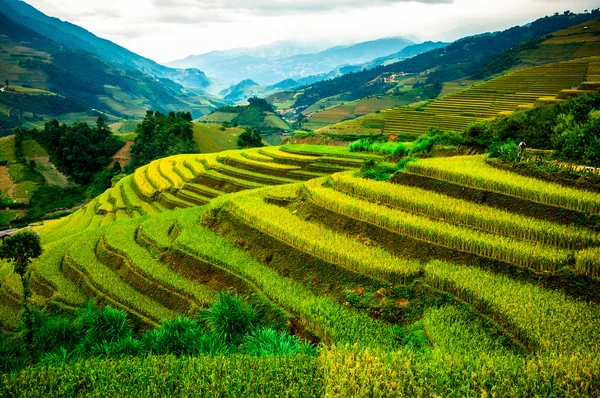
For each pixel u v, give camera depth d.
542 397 12.53
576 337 15.42
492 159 32.50
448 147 40.97
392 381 13.91
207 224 38.00
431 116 118.88
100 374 16.91
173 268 32.94
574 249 20.83
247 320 22.25
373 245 26.39
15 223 92.88
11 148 122.25
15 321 32.03
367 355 15.41
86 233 46.75
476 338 17.09
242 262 29.39
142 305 28.91
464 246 22.77
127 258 36.22
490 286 19.53
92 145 125.75
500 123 46.75
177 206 59.78
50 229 72.62
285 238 29.22
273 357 16.83
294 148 75.00
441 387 13.59
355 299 22.28
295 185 42.91
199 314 25.75
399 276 22.27
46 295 35.50
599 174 26.14
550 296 18.44
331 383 14.55
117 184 84.56
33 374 17.45
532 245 21.55
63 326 24.22
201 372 16.27
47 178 113.56
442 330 17.81
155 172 79.81
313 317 20.88
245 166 67.50
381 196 30.31
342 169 58.06
